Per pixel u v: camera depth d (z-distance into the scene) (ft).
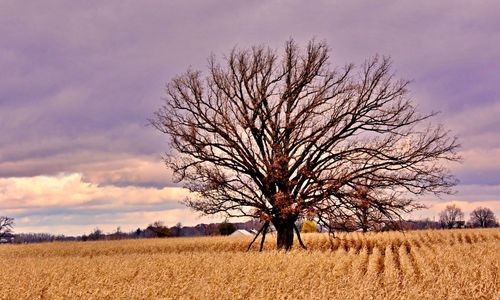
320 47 112.27
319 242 139.64
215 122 108.17
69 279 70.69
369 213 101.35
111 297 58.59
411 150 104.58
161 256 95.35
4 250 158.20
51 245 172.45
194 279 66.08
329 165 106.32
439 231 170.71
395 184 101.45
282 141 109.70
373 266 82.12
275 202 101.09
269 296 56.08
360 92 108.06
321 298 54.08
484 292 57.16
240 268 75.51
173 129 107.96
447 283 60.59
